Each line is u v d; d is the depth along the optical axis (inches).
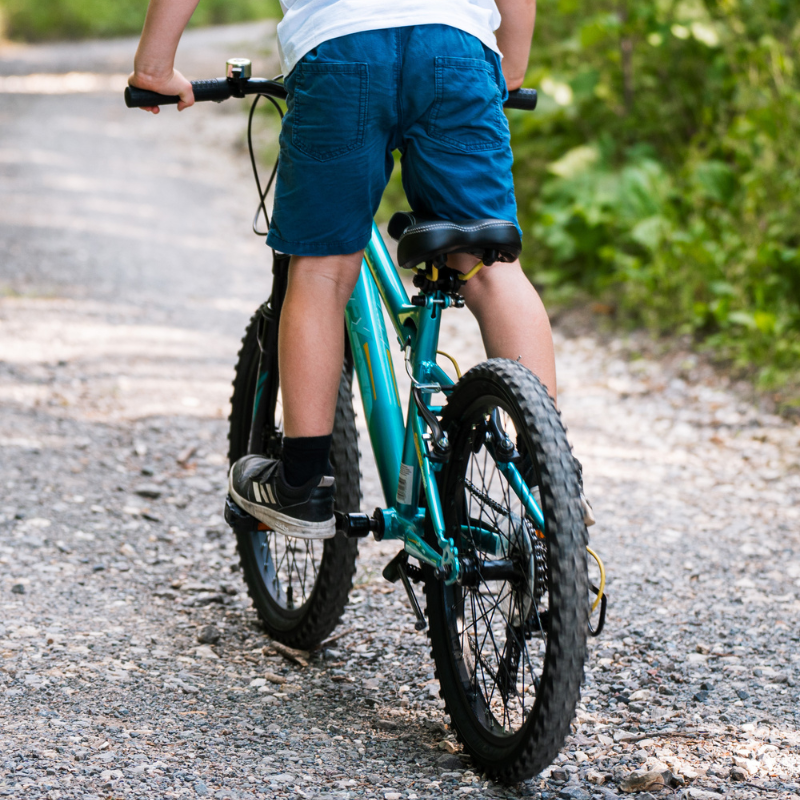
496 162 109.3
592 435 242.2
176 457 216.1
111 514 185.0
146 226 452.1
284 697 126.0
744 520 193.3
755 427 243.8
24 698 117.2
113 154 632.4
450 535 114.8
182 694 123.6
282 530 120.5
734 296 293.9
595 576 167.8
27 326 296.8
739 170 340.5
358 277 123.6
